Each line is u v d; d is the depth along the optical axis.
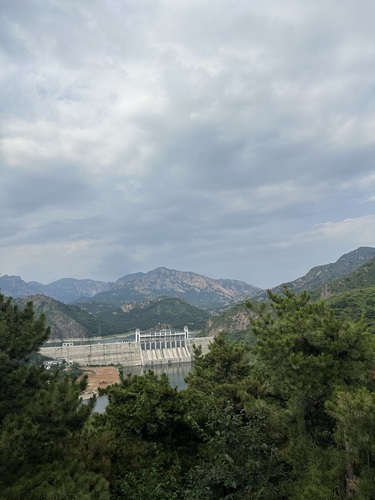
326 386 18.77
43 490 12.44
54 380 18.84
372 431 11.97
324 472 14.24
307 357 19.36
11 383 17.34
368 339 20.23
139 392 25.28
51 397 15.59
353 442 12.33
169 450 23.12
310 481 14.59
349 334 19.95
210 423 17.17
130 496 16.70
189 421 23.09
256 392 27.11
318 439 18.53
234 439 16.08
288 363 19.47
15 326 19.78
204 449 23.02
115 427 23.55
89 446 18.27
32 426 14.37
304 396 18.97
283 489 15.73
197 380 33.56
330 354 19.53
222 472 15.43
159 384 26.05
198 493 15.59
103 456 18.38
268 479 15.98
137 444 22.19
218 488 16.33
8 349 17.91
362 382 18.95
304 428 17.92
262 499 15.30
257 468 15.73
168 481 17.73
